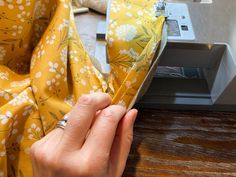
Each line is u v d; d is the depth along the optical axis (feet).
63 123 0.98
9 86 1.66
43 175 0.90
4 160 1.48
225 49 1.86
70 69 1.80
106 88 1.85
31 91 1.64
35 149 0.92
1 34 1.66
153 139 2.02
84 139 0.90
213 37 1.91
